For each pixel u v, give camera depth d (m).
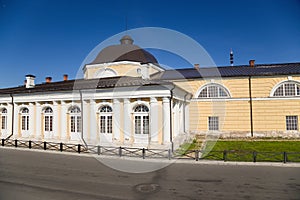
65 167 11.36
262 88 23.59
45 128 20.75
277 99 23.12
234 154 14.09
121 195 7.37
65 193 7.54
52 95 20.02
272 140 21.17
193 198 7.10
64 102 19.47
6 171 10.55
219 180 8.97
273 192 7.57
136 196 7.29
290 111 22.77
